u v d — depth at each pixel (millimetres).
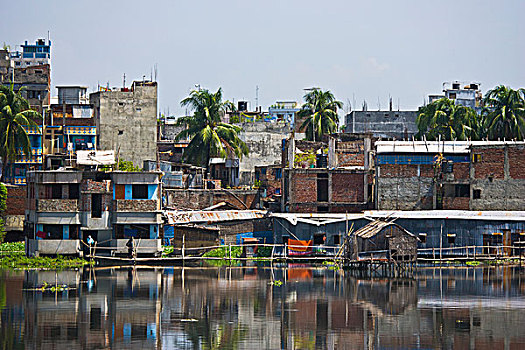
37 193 122875
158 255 121375
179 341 69250
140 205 120875
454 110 177625
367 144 143375
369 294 92938
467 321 77875
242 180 189500
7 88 157625
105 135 177500
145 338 70062
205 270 113938
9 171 163500
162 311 81688
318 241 125375
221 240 130875
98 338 69812
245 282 101938
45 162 164875
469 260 123188
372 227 115438
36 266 114562
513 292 94375
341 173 141750
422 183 138875
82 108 175375
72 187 123625
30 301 86375
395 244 110188
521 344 68812
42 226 122438
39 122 166250
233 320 77750
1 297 88625
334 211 141625
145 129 179375
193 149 176250
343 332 73125
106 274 108375
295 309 83438
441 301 88312
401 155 138875
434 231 123688
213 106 179500
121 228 121500
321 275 109312
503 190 135000
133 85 179875
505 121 165375
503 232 123375
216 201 154000
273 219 128750
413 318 79062
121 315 79375
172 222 126125
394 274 109625
